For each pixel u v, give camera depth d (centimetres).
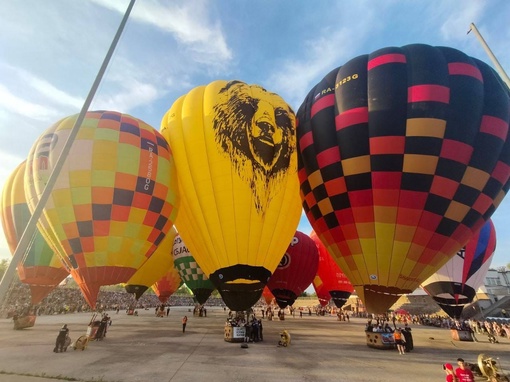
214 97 1608
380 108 1429
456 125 1363
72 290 4956
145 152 1554
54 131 1559
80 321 2641
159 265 3253
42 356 1166
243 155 1462
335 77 1664
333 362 1171
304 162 1664
